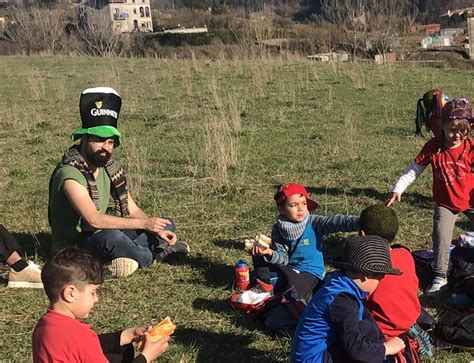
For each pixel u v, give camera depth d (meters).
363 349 1.80
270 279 2.61
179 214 3.92
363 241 1.89
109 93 2.86
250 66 12.16
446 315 2.38
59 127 7.18
